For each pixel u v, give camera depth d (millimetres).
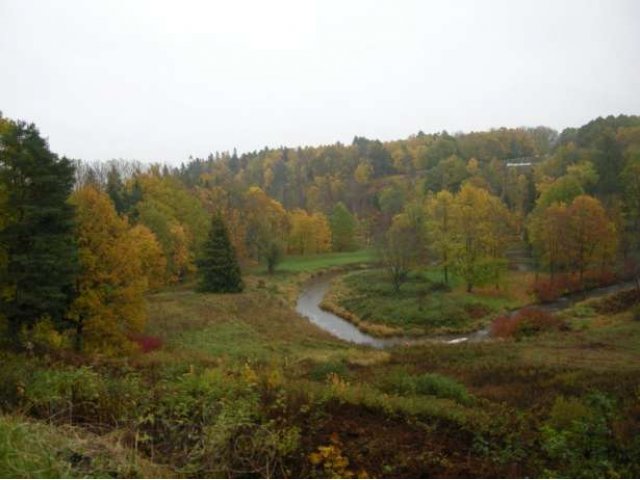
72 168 20516
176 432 6766
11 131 18875
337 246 83500
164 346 25375
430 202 61531
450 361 21156
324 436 7398
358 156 132750
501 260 49094
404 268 50688
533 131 148750
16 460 4695
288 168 131000
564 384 14508
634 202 56250
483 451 7754
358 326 41875
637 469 7281
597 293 44906
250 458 6285
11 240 18609
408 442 7664
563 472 7180
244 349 26750
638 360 20984
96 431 6934
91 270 21250
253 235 67688
